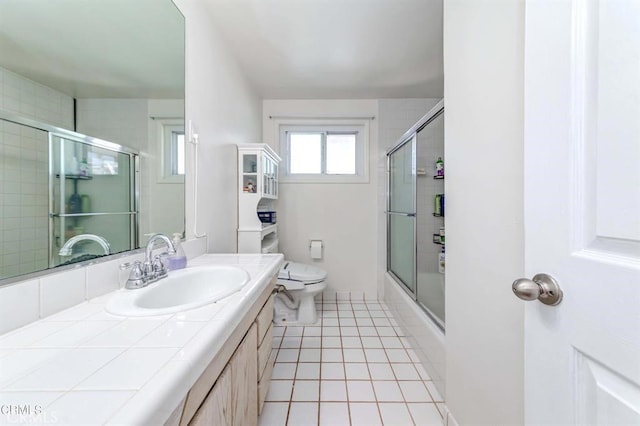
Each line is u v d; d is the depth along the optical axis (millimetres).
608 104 402
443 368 1345
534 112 539
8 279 572
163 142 1138
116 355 476
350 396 1379
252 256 1383
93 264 773
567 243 466
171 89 1188
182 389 432
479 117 879
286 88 2574
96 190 818
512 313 740
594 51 422
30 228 623
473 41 905
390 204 2834
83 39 783
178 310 665
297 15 1587
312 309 2309
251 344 934
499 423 795
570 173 459
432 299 1971
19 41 609
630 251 373
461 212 1000
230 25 1667
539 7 523
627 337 371
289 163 2965
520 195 708
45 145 664
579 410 442
